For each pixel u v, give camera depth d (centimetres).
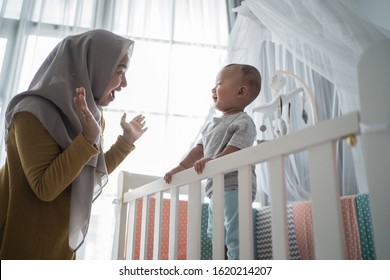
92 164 103
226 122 116
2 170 102
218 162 81
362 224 113
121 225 147
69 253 99
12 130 99
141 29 235
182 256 149
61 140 96
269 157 67
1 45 215
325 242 54
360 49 139
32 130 93
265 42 196
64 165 88
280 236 62
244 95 121
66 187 96
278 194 64
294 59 185
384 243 46
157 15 241
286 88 179
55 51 114
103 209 196
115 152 129
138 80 222
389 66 48
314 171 57
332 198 53
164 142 213
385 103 48
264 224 133
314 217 56
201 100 226
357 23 144
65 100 101
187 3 247
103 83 113
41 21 221
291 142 62
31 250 91
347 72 142
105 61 112
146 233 120
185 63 234
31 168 89
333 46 145
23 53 213
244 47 186
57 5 228
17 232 91
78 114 92
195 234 86
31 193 95
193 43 238
